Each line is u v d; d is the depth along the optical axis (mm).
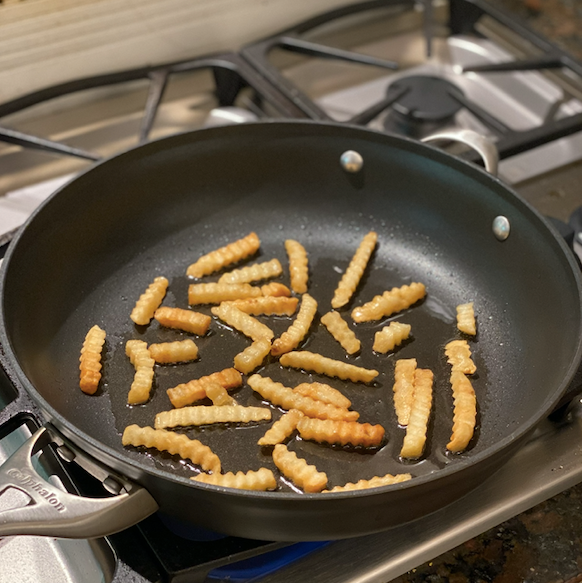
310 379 699
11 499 633
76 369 703
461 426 649
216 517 584
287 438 662
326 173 789
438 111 868
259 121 761
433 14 1018
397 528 629
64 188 713
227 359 711
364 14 1039
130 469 574
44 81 899
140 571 601
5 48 865
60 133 911
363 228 794
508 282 733
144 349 698
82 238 741
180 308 743
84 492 625
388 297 732
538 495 644
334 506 564
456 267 763
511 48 1009
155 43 928
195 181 780
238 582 616
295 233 796
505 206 721
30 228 692
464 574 625
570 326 656
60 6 867
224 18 948
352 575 615
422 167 756
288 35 946
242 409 665
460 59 1021
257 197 798
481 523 633
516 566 628
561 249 676
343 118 932
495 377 697
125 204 759
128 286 755
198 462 641
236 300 738
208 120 925
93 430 667
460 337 723
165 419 660
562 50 936
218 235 792
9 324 654
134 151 742
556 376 646
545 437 664
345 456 653
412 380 685
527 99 962
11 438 659
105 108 936
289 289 759
